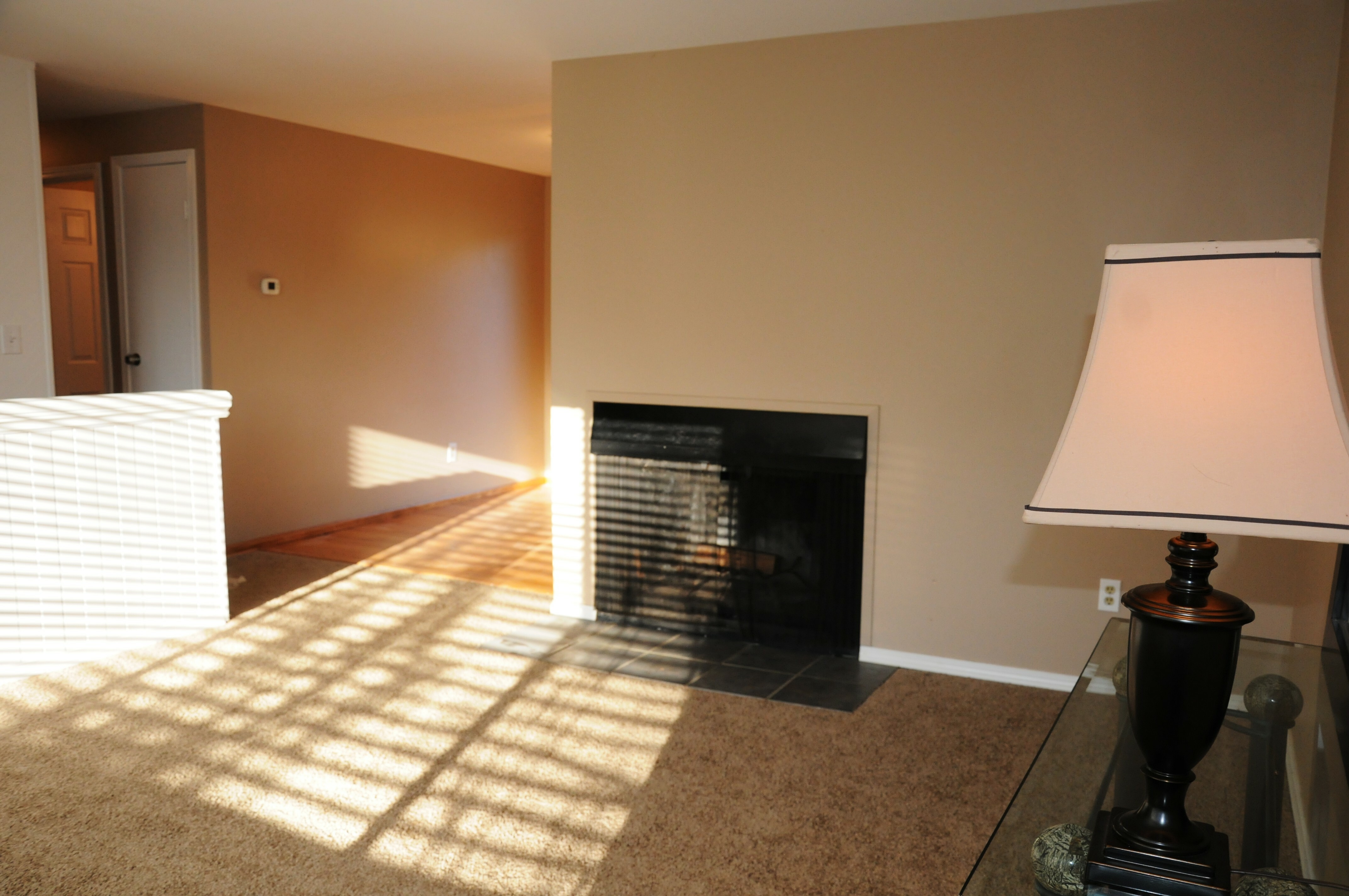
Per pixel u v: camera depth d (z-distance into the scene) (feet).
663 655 12.15
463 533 18.81
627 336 12.92
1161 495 3.70
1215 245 3.73
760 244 12.04
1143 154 10.19
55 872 7.18
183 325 16.67
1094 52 10.28
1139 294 3.83
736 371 12.34
